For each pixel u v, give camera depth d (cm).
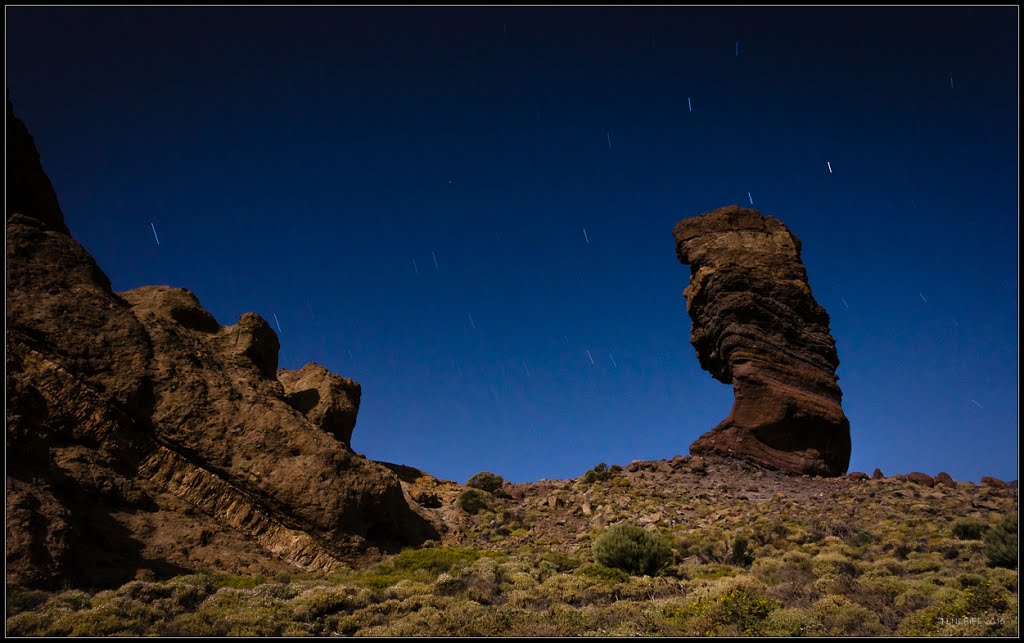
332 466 2567
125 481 2292
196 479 2428
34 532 1698
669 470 4028
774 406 4053
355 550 2408
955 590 1528
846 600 1510
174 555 2105
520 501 3719
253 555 2261
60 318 2541
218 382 2766
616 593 1798
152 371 2614
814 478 3797
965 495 3048
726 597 1503
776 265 4631
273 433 2611
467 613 1571
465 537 2922
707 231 4828
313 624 1503
